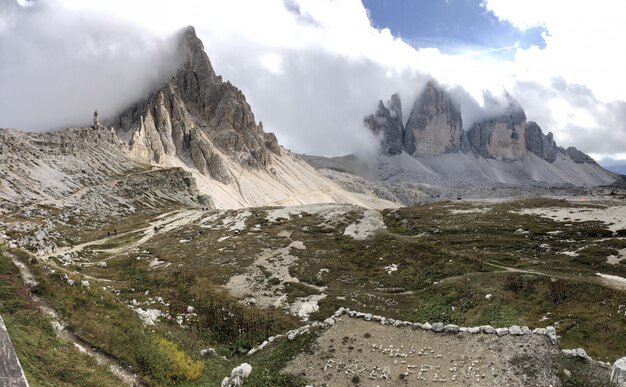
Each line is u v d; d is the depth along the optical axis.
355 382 28.47
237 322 47.41
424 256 71.75
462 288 53.66
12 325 26.55
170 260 87.56
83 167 182.88
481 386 26.62
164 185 199.25
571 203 101.38
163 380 29.67
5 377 20.73
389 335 33.06
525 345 29.25
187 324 45.72
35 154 168.00
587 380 26.23
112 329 32.47
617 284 47.88
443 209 109.44
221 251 91.25
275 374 30.25
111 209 151.88
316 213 121.75
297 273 71.81
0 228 92.69
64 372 24.41
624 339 37.94
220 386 30.77
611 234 71.25
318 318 52.72
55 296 33.31
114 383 25.80
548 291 48.38
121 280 66.12
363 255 78.06
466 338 31.44
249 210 139.62
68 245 99.19
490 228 85.19
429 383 27.66
